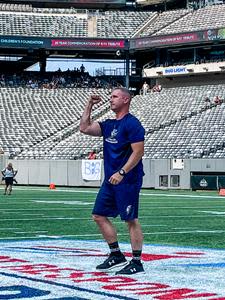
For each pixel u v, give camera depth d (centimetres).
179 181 3170
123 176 614
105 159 638
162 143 3628
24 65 5019
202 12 4709
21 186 3659
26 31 4747
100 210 642
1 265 686
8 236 1047
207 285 573
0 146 3956
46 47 4594
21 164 3759
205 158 3158
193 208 1869
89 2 5078
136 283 579
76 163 3538
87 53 4916
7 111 4338
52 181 3638
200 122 3753
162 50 4603
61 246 882
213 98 4062
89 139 3912
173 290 546
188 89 4344
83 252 805
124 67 4941
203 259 752
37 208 1833
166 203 2116
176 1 5100
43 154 3862
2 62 4950
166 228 1227
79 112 4381
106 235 649
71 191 3012
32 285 566
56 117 4306
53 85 4706
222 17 4478
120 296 518
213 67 4275
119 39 4625
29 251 816
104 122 644
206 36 4203
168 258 759
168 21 4797
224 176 2998
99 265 654
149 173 3272
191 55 4559
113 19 4919
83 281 588
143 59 4919
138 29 4806
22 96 4538
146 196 2583
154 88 4541
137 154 616
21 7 4931
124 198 618
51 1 5025
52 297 513
